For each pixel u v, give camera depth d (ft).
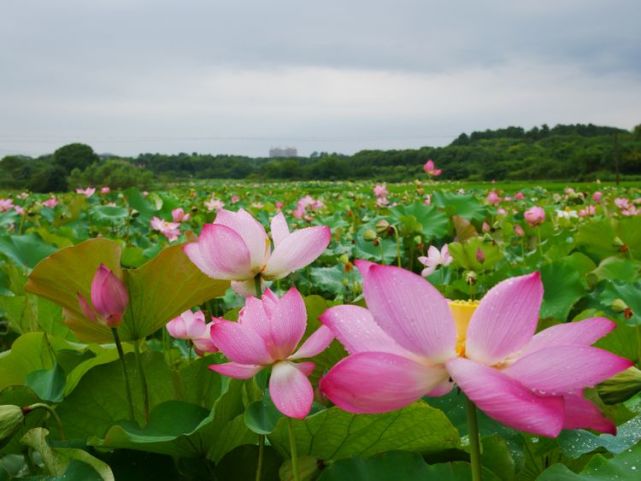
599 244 16.67
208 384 5.61
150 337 11.62
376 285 2.69
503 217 27.12
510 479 4.32
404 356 2.75
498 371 2.64
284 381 3.57
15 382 6.45
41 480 4.05
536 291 2.68
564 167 180.96
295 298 3.60
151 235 25.96
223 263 4.65
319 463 4.43
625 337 8.62
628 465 3.68
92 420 5.33
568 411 2.64
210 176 269.85
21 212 31.27
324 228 4.78
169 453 4.74
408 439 4.31
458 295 13.87
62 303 5.46
